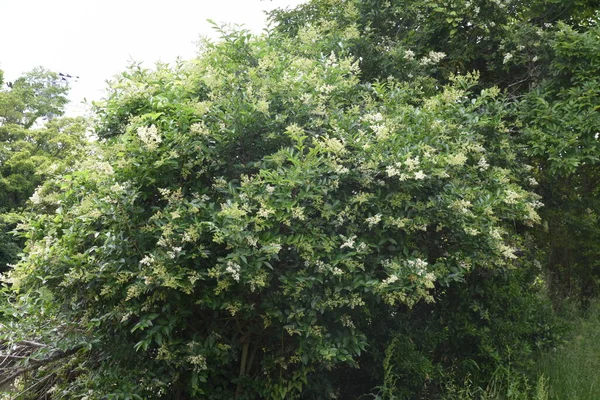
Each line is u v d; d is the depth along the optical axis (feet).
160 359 11.51
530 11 23.11
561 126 18.54
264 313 11.91
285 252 11.76
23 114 59.06
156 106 13.15
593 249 26.63
